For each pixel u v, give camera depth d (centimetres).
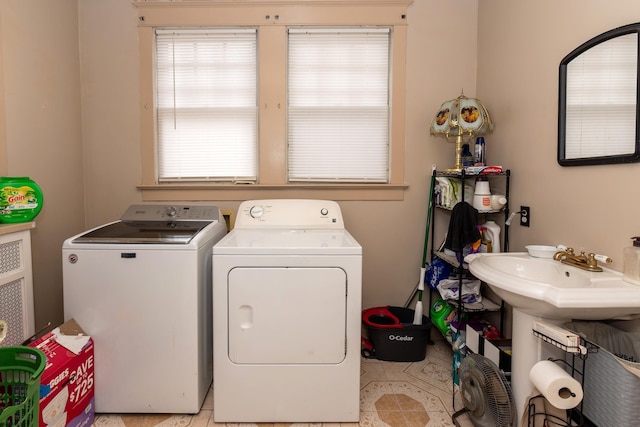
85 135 244
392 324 236
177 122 249
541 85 180
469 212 199
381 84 249
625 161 132
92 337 162
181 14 240
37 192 167
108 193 247
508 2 207
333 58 247
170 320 163
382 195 249
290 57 246
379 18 242
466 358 162
